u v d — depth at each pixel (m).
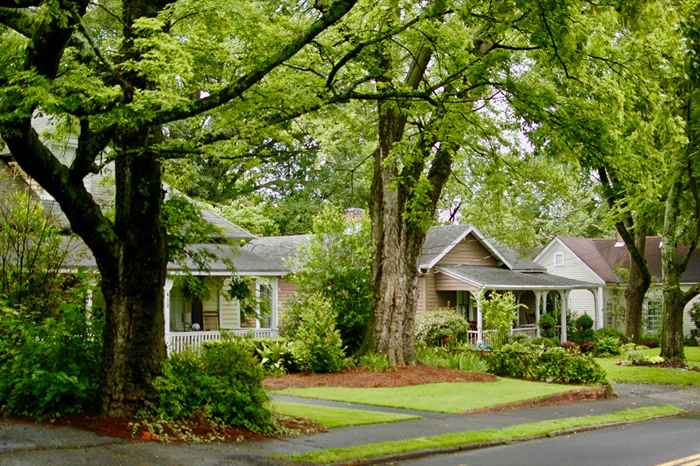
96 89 9.27
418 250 22.36
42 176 10.05
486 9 10.72
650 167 11.72
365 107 21.83
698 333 40.78
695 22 11.23
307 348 21.23
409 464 10.69
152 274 11.38
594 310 43.66
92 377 11.54
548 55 10.64
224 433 11.23
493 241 41.97
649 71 11.40
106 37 12.13
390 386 19.06
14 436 10.05
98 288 13.53
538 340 30.53
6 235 14.16
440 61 12.13
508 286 33.69
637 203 24.42
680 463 10.83
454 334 30.25
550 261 46.78
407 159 14.58
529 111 11.41
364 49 11.55
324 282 25.39
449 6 10.19
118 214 11.36
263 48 11.12
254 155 11.89
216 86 11.57
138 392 11.21
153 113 9.58
